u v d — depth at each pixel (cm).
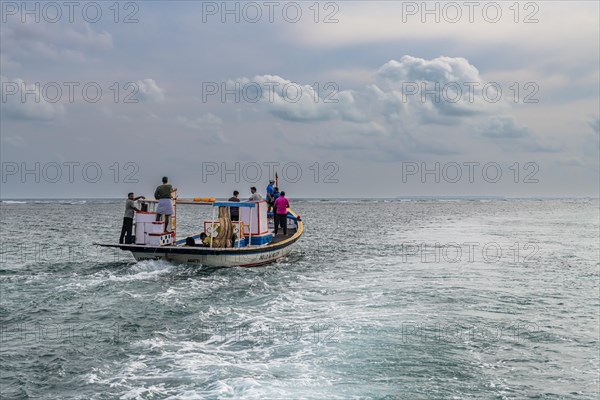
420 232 4066
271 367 902
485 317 1262
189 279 1750
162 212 1928
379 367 906
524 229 4519
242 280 1744
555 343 1066
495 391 820
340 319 1226
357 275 1884
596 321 1236
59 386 834
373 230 4250
